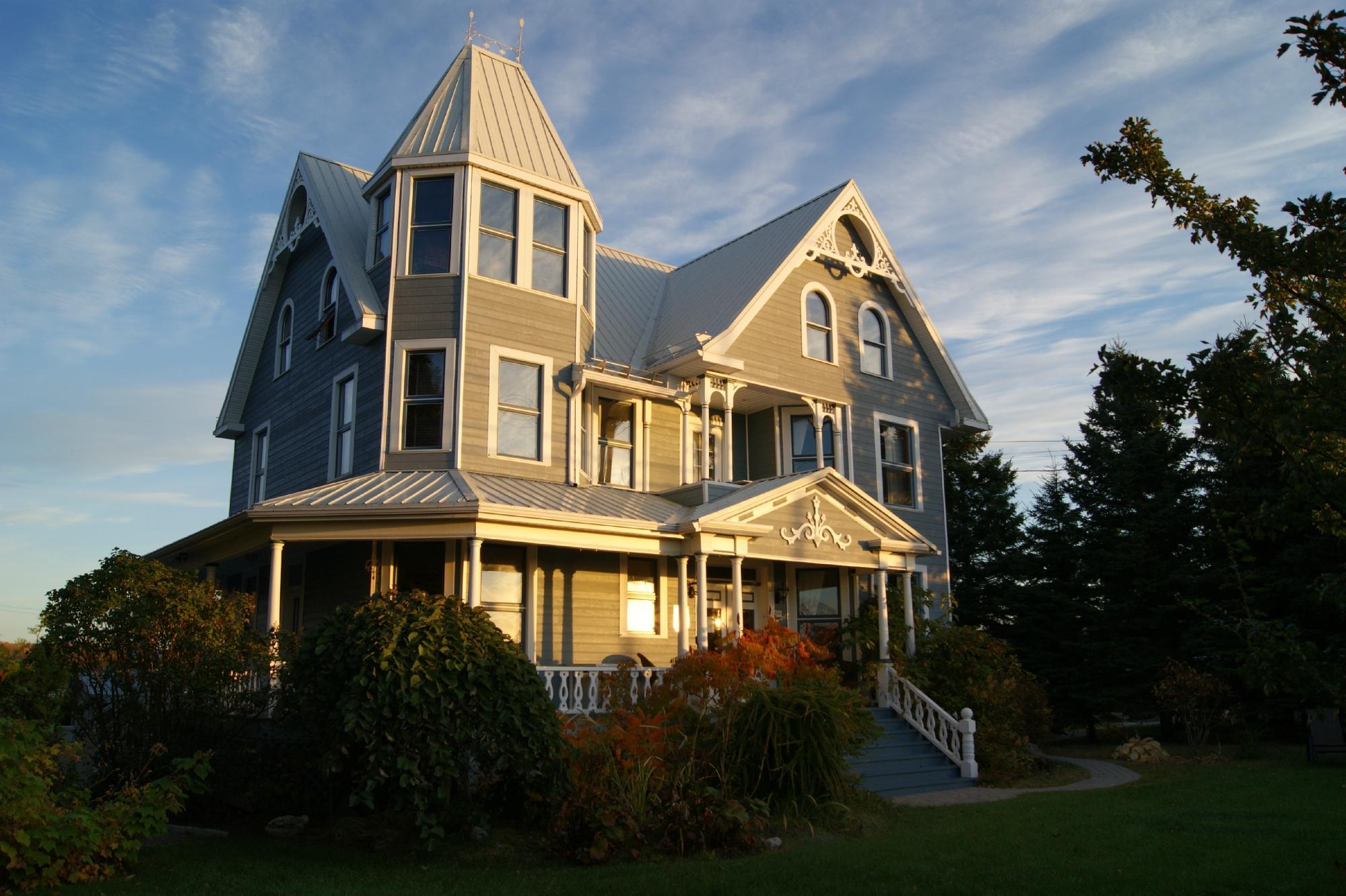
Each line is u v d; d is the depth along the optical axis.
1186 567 24.02
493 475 16.86
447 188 17.62
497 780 10.98
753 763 12.47
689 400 19.77
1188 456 25.30
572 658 17.12
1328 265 5.93
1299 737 23.23
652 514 16.91
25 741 8.67
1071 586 25.98
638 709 13.01
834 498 18.73
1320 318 6.32
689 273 24.25
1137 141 6.85
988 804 14.01
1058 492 27.22
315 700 10.80
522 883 8.88
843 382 21.97
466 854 10.19
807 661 14.45
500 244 17.77
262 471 22.06
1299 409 5.60
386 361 16.95
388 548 16.28
